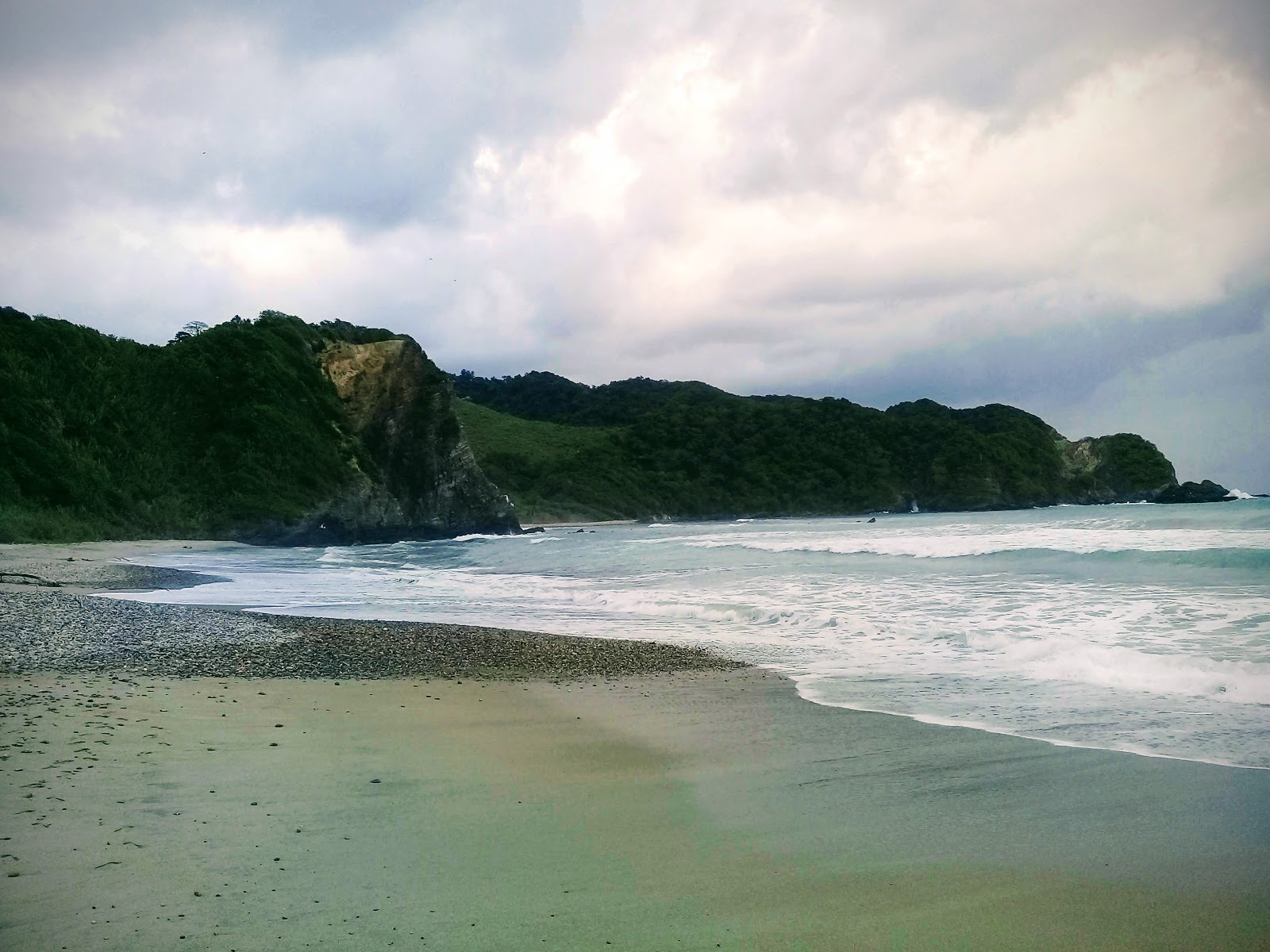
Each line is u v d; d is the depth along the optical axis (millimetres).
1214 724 7805
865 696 9469
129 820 5254
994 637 12750
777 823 5512
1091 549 25062
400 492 70375
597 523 118062
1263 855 4875
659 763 6887
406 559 40906
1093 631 13039
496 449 127688
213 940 3820
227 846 4934
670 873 4695
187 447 60531
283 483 60625
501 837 5207
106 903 4168
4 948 3693
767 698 9461
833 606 17531
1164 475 135000
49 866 4562
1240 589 16688
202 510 57656
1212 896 4383
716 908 4258
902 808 5773
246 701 8953
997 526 53406
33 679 9523
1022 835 5262
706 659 12156
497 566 34406
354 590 24250
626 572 28906
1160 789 6094
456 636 14094
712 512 130500
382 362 71000
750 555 32625
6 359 54250
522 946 3836
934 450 139125
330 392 68750
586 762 6906
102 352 60281
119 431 57688
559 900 4340
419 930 3973
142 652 11891
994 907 4293
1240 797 5867
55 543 45094
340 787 6129
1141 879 4609
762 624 15867
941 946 3885
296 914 4105
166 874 4512
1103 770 6551
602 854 4961
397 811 5652
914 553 28781
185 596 22469
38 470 51188
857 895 4430
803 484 135625
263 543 58125
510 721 8391
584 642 13727
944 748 7270
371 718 8406
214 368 63844
